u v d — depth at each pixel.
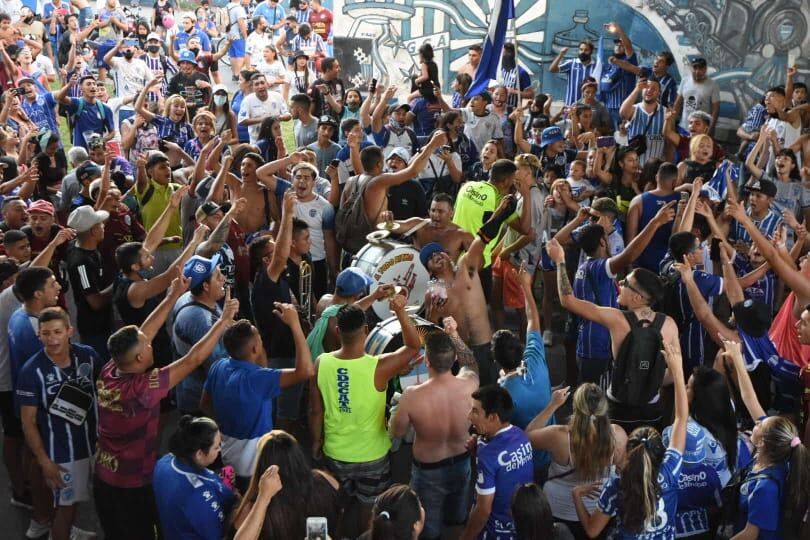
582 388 5.00
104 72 16.91
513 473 4.93
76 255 6.98
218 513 4.48
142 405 5.01
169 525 4.52
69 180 9.75
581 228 8.13
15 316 5.91
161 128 12.23
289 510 4.28
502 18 12.73
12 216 8.07
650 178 9.88
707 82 14.80
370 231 8.64
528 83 15.78
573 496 4.93
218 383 5.46
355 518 5.70
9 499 6.68
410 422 5.69
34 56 17.48
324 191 10.01
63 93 12.62
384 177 8.51
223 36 20.66
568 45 18.56
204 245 7.13
